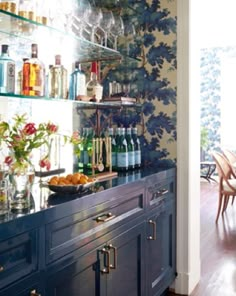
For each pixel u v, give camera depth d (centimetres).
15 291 118
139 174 228
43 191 166
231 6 470
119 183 191
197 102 280
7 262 115
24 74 181
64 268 142
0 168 137
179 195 267
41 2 189
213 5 465
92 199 159
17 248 119
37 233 127
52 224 135
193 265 275
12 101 191
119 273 185
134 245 202
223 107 788
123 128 254
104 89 275
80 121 247
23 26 183
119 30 267
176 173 265
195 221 280
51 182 166
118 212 184
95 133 256
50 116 219
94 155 228
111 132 252
